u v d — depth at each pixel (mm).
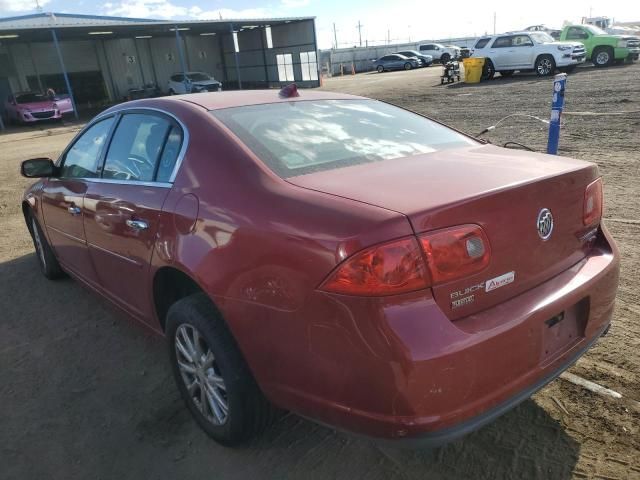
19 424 2900
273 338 2062
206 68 41625
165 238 2566
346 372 1852
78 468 2547
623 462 2311
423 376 1749
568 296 2154
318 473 2396
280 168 2342
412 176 2197
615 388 2781
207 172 2469
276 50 38156
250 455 2535
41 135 21141
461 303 1889
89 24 28234
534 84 18844
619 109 11773
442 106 15906
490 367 1881
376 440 1873
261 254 2055
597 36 22469
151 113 3064
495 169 2277
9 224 7227
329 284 1832
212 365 2494
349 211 1885
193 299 2494
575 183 2311
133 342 3693
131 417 2896
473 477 2299
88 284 3895
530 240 2096
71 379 3303
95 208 3264
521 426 2570
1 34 27281
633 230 4930
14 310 4363
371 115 3189
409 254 1772
